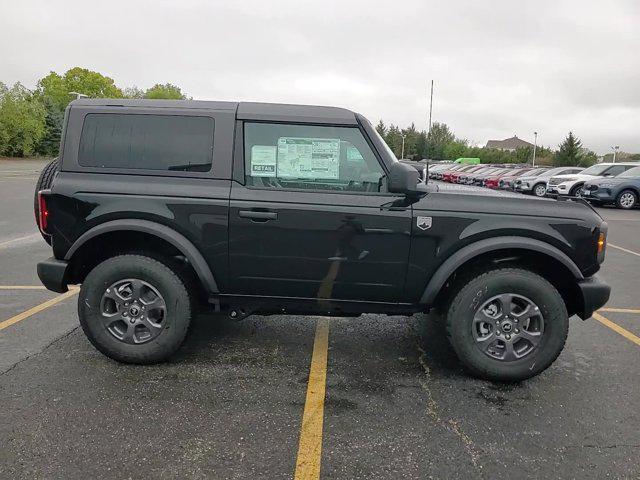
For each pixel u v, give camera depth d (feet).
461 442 9.63
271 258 12.02
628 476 8.73
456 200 11.96
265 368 12.69
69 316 16.07
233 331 15.30
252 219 11.85
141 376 12.00
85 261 12.92
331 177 12.00
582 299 12.15
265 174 12.00
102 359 12.87
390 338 15.06
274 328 15.65
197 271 11.94
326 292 12.28
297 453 9.14
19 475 8.32
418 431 9.98
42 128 159.94
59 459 8.77
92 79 278.26
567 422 10.45
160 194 11.88
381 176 11.94
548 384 12.23
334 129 11.93
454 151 249.55
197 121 12.03
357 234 11.85
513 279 11.82
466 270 12.52
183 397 11.05
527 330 12.14
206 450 9.15
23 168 108.27
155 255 12.39
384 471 8.71
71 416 10.14
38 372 12.07
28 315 16.12
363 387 11.82
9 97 149.38
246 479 8.39
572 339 15.38
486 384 12.14
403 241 11.89
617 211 55.52
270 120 11.93
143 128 12.04
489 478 8.60
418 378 12.39
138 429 9.75
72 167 12.08
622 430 10.19
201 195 11.85
